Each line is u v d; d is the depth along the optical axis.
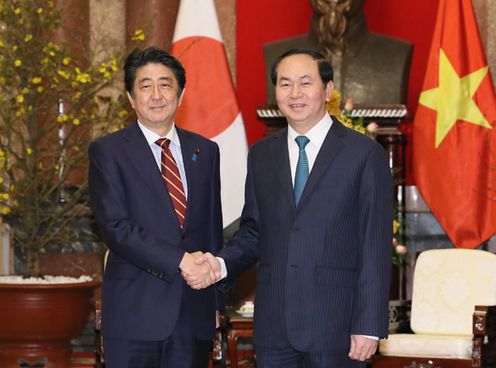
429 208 9.55
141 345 5.07
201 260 4.99
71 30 10.03
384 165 5.06
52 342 8.81
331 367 4.91
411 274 10.10
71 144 9.42
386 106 9.26
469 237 9.43
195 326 5.16
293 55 5.08
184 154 5.29
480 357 7.64
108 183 5.13
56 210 9.27
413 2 10.52
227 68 9.62
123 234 5.02
